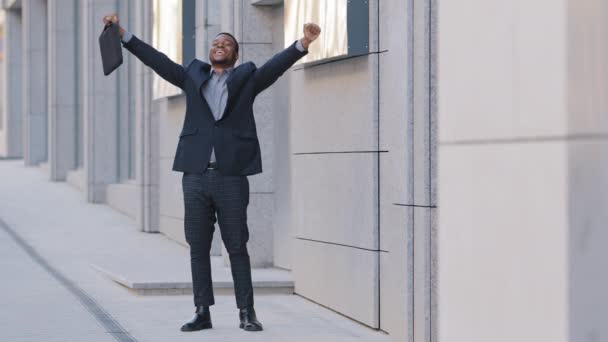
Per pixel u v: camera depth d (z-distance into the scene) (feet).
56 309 27.48
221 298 29.58
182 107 43.47
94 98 60.23
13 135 95.55
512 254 12.17
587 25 11.41
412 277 21.39
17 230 49.06
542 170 11.62
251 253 33.47
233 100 23.61
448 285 13.46
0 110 102.83
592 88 11.44
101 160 60.34
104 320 25.71
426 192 20.75
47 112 84.33
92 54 60.13
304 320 25.64
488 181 12.59
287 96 32.32
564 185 11.27
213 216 24.36
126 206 55.06
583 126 11.39
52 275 34.47
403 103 21.77
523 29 11.94
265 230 33.60
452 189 13.33
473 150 12.89
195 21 40.47
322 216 27.35
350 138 25.38
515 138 12.09
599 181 11.47
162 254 40.11
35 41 84.12
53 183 70.69
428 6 20.84
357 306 25.18
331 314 26.48
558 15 11.36
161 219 47.88
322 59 26.02
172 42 42.11
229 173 23.63
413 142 21.42
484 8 12.64
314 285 28.14
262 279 30.12
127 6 56.18
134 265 35.86
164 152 47.06
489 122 12.57
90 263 37.04
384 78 23.52
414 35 21.44
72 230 49.29
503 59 12.28
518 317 12.07
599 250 11.45
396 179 22.22
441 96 13.57
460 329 13.20
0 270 35.70
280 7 33.32
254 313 24.44
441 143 13.58
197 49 40.04
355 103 25.05
